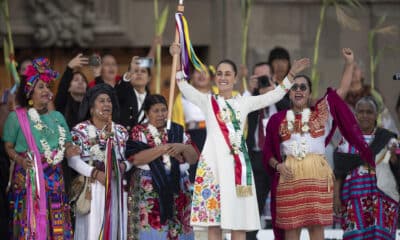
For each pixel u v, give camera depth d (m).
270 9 55.06
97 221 35.25
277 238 35.81
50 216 34.91
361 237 37.12
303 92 35.59
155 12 50.22
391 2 55.56
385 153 37.81
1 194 36.25
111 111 36.09
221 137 34.12
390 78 55.19
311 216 34.97
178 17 35.44
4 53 47.69
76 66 38.88
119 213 35.25
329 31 55.50
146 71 40.38
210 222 33.78
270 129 35.78
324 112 35.56
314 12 55.41
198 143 42.66
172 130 36.41
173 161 35.97
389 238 37.47
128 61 54.91
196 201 34.00
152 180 35.72
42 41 53.03
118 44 54.16
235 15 54.81
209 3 55.03
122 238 35.31
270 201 38.38
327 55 55.44
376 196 37.19
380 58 55.03
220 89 34.69
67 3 53.28
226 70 34.69
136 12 54.34
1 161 36.59
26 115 35.22
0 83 52.41
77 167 35.31
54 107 38.91
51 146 35.06
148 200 35.75
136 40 54.38
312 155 35.25
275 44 55.12
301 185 35.06
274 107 41.56
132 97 39.72
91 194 35.25
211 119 34.34
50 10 53.00
